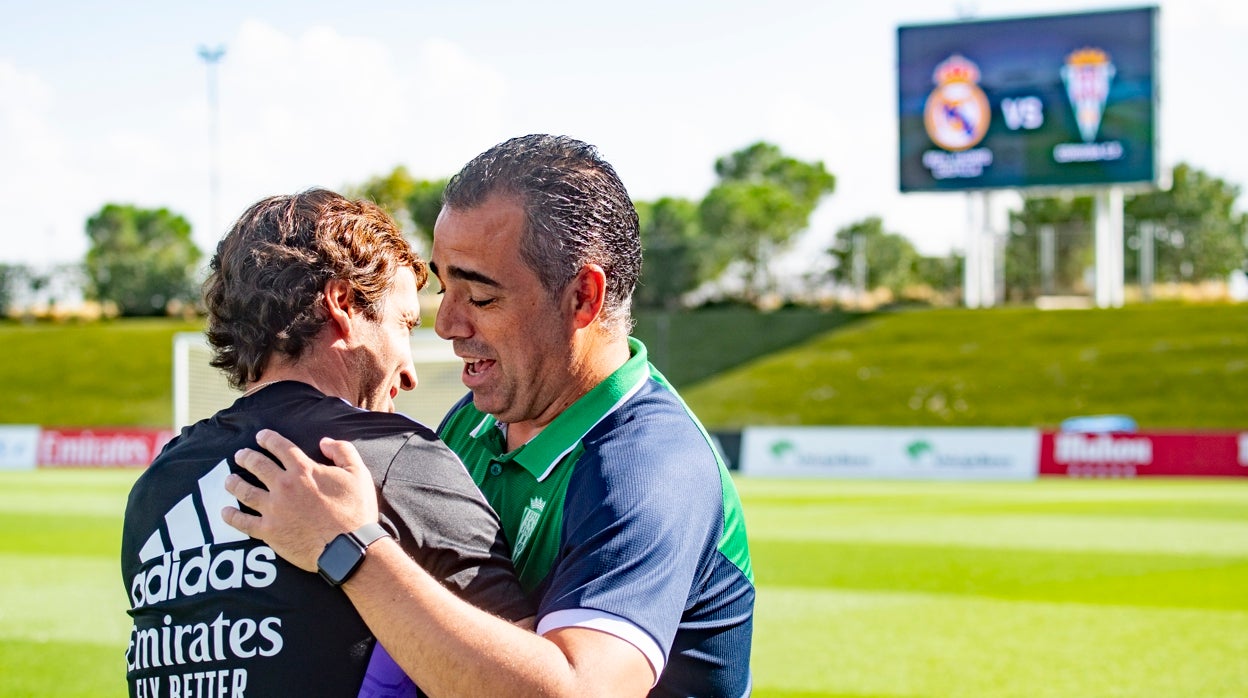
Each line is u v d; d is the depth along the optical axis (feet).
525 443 6.64
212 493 5.76
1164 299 122.93
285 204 6.20
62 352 113.80
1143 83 91.15
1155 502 48.70
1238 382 94.99
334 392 6.18
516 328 6.11
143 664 5.78
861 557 33.01
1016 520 41.98
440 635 5.11
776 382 104.73
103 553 33.47
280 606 5.44
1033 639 22.75
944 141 95.50
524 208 6.00
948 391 99.09
